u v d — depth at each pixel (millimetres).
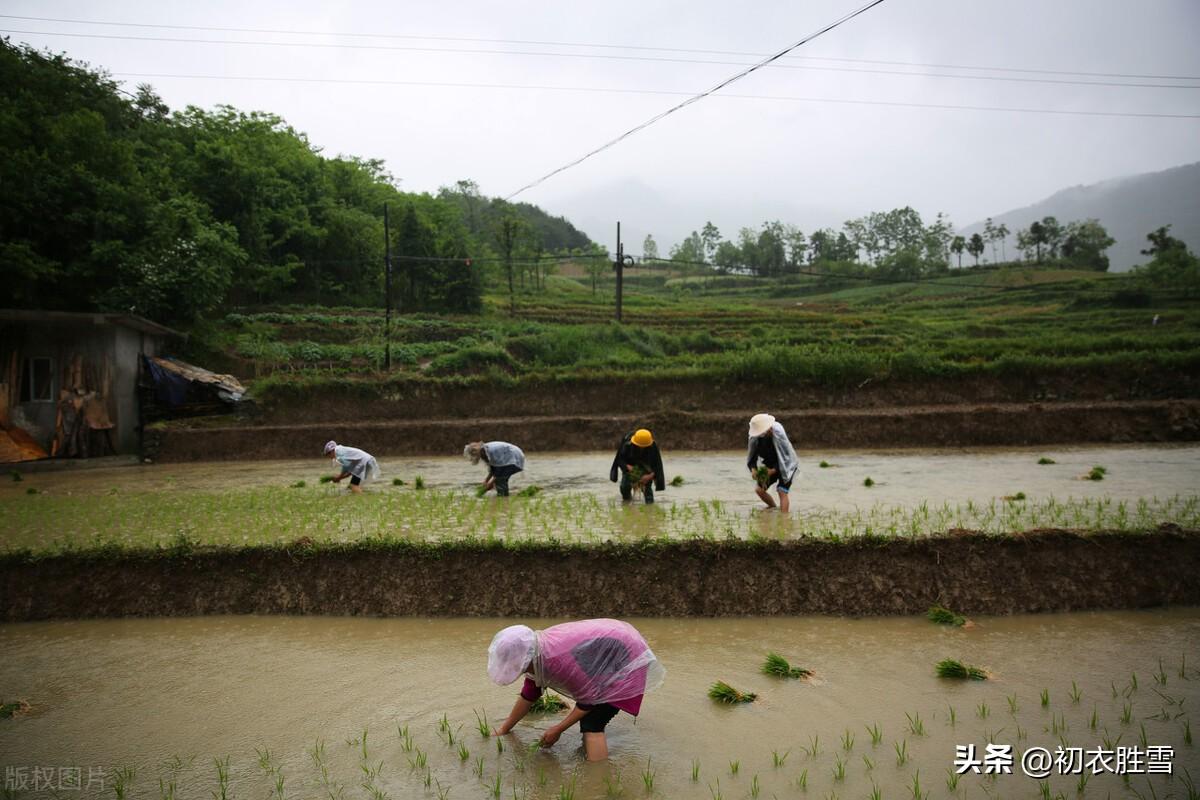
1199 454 17891
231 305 37094
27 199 23719
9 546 9953
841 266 90375
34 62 29000
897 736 6012
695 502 12547
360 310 39312
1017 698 6617
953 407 23141
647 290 80812
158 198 30031
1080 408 21016
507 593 8969
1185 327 39000
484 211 95812
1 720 6723
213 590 9305
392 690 7090
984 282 72562
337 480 14727
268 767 5801
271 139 49562
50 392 20953
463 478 16766
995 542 8812
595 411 25281
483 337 34375
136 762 5945
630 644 5594
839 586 8734
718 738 6027
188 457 21453
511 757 5805
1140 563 8750
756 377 25141
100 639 8562
